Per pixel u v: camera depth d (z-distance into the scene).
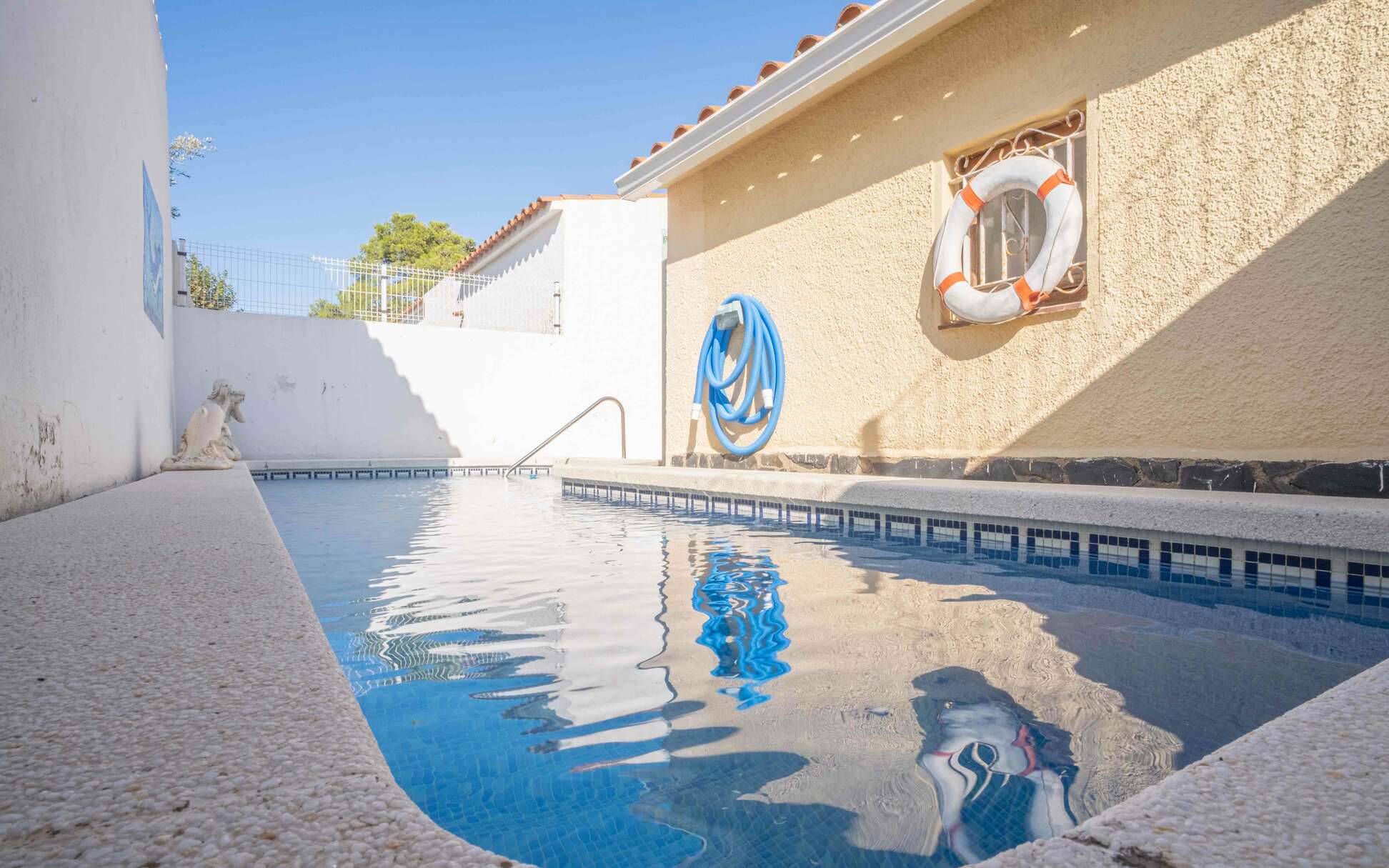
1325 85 3.29
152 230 7.21
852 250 5.70
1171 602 2.45
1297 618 2.23
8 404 2.92
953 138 4.96
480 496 7.04
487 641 2.02
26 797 0.67
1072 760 1.23
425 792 1.15
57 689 0.96
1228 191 3.61
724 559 3.37
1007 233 4.75
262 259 11.03
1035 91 4.49
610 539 4.06
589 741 1.34
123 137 5.48
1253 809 0.68
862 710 1.48
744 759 1.25
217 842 0.60
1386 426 3.08
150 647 1.14
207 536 2.37
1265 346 3.45
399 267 12.12
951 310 4.69
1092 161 4.18
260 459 10.66
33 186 3.27
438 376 11.79
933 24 4.72
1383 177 3.12
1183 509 2.91
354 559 3.44
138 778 0.71
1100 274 4.11
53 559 1.94
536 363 12.35
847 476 5.15
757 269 6.64
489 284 12.97
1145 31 3.96
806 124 6.16
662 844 0.98
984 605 2.42
